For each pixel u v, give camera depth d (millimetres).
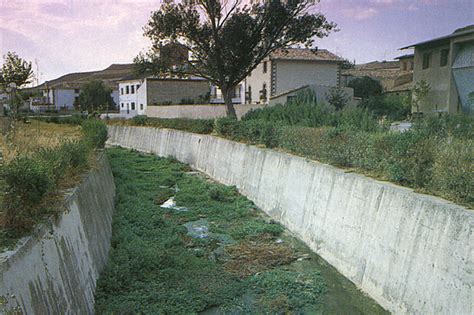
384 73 59094
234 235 15227
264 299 10414
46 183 7715
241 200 20156
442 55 32438
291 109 25203
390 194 10211
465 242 7676
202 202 20016
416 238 8984
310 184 14859
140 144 42125
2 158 8766
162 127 40219
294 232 15391
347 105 35375
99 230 12078
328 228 13016
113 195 19000
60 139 16094
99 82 74625
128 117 55312
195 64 34938
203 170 28906
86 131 23109
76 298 8078
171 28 31781
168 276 11273
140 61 33469
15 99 25500
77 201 10242
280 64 42531
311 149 16125
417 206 9156
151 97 56531
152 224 15930
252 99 47781
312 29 33188
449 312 7738
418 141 10562
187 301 10055
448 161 9227
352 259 11391
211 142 28312
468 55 29828
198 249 13805
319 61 43344
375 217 10648
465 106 30016
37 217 7707
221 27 32500
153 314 9258
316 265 12492
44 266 6934
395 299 9297
